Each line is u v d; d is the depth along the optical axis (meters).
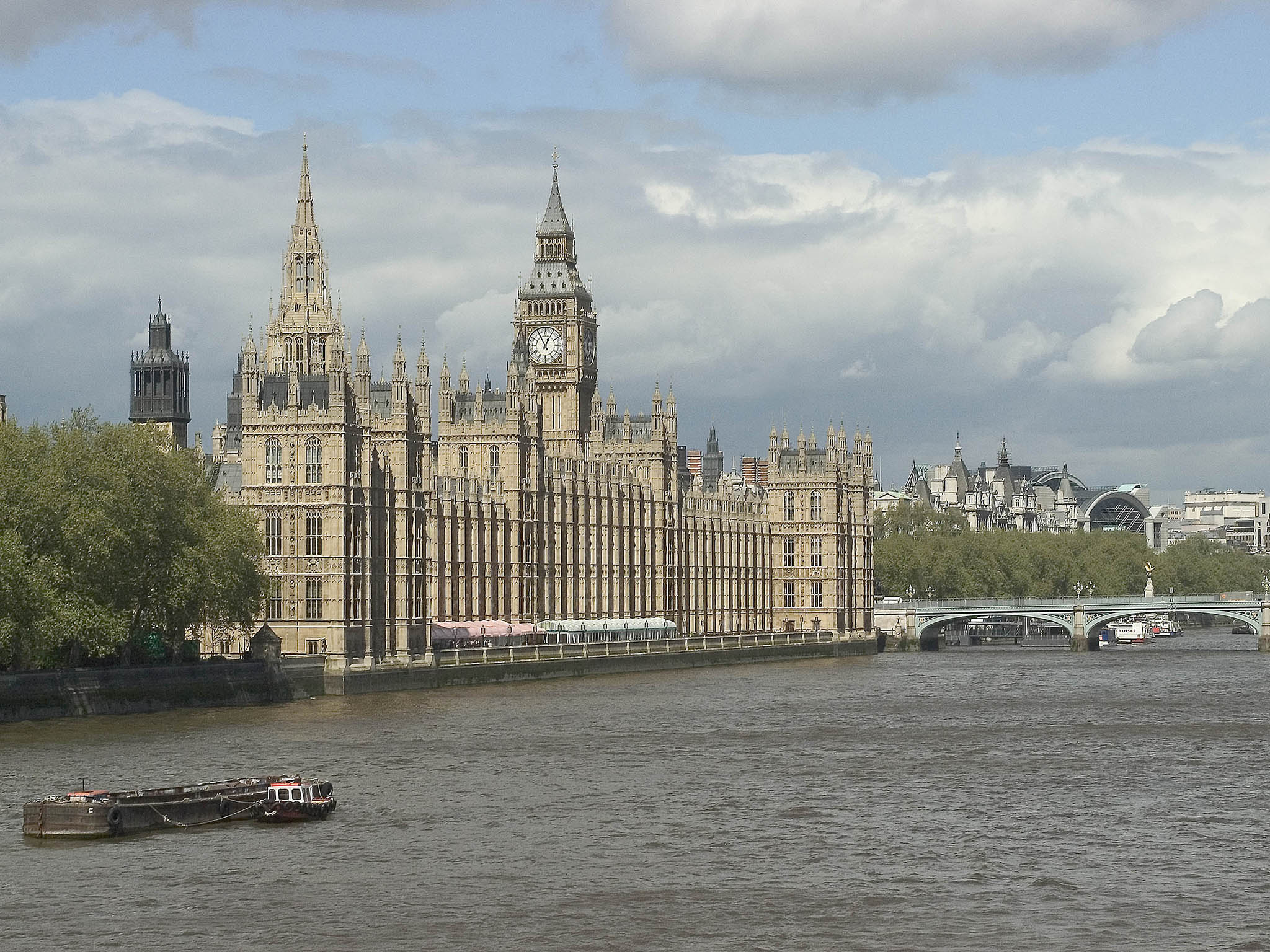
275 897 117.19
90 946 107.00
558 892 119.12
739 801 151.75
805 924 111.94
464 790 156.00
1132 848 133.00
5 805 144.88
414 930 110.38
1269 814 147.00
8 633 190.12
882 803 151.50
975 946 107.75
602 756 178.88
